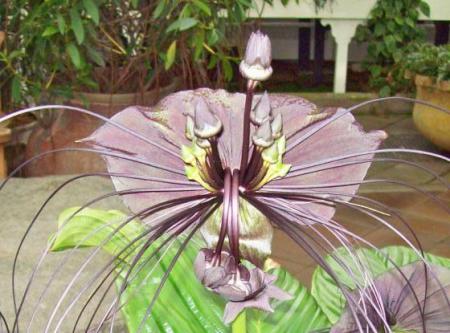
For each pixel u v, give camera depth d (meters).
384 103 3.24
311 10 3.24
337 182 0.48
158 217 0.50
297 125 0.50
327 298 0.70
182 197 0.49
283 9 3.22
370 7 3.24
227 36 2.08
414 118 2.75
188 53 1.92
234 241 0.41
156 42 1.84
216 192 0.45
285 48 4.18
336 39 3.32
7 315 0.88
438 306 0.52
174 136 0.51
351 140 0.51
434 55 2.66
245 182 0.44
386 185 2.32
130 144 0.51
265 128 0.42
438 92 2.56
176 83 2.03
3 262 1.06
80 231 0.58
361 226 2.02
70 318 0.87
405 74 2.78
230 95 0.50
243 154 0.44
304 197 0.47
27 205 1.36
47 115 1.88
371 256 0.70
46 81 1.88
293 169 0.47
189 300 0.63
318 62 3.72
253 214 0.47
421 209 2.15
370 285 0.45
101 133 0.51
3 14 1.83
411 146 2.78
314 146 0.51
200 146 0.43
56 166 1.88
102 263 1.03
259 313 0.68
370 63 3.41
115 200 1.36
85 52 1.81
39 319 0.87
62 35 1.63
